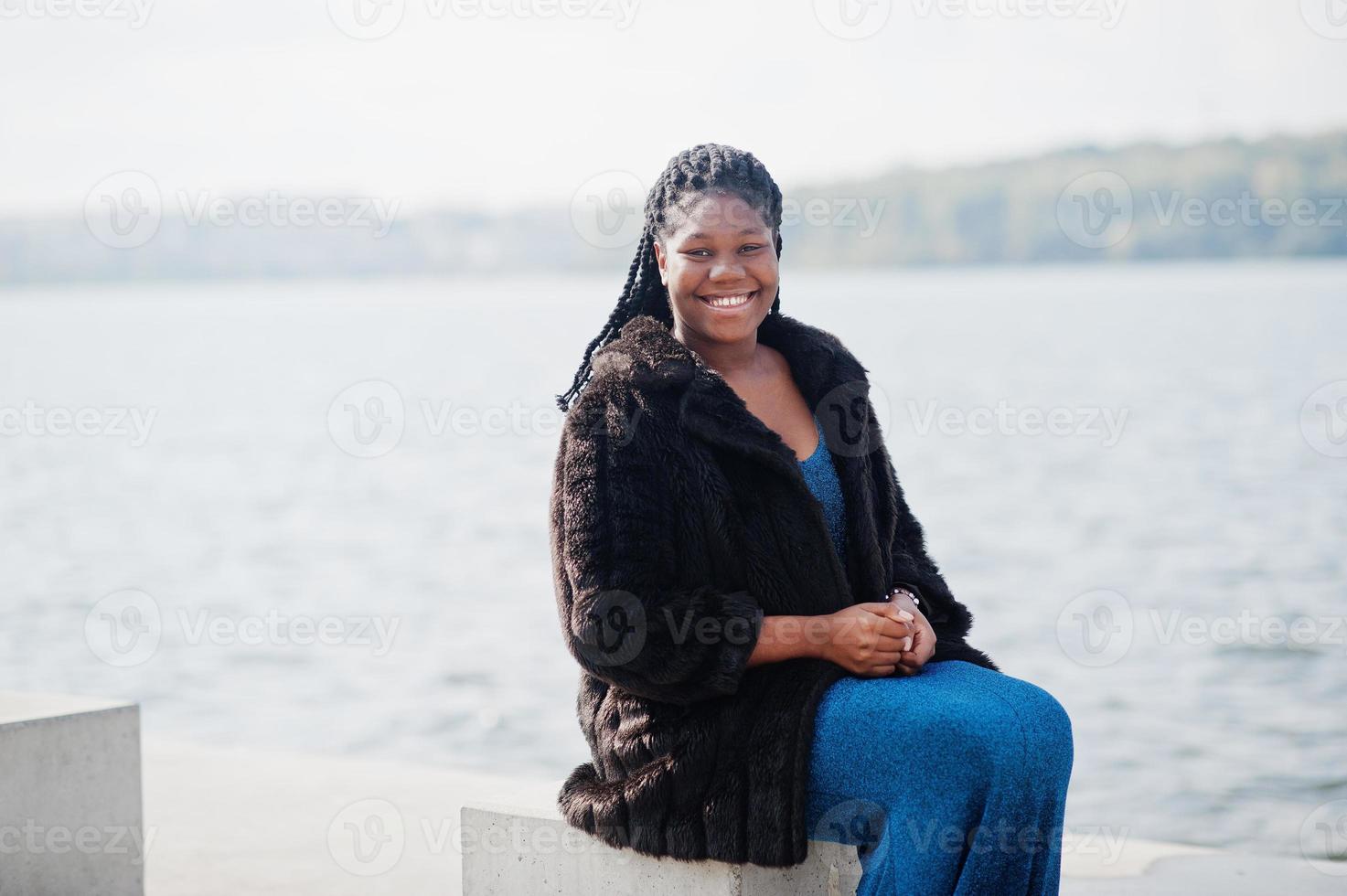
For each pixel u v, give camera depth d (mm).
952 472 18484
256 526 15703
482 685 7949
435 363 39938
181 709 7703
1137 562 11680
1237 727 6430
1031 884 2096
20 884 2805
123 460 22766
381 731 7000
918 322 48094
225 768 4449
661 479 2178
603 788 2271
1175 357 33500
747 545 2215
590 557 2137
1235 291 56969
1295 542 12312
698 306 2381
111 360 45188
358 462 21906
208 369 41031
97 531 15484
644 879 2236
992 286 70312
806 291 62750
